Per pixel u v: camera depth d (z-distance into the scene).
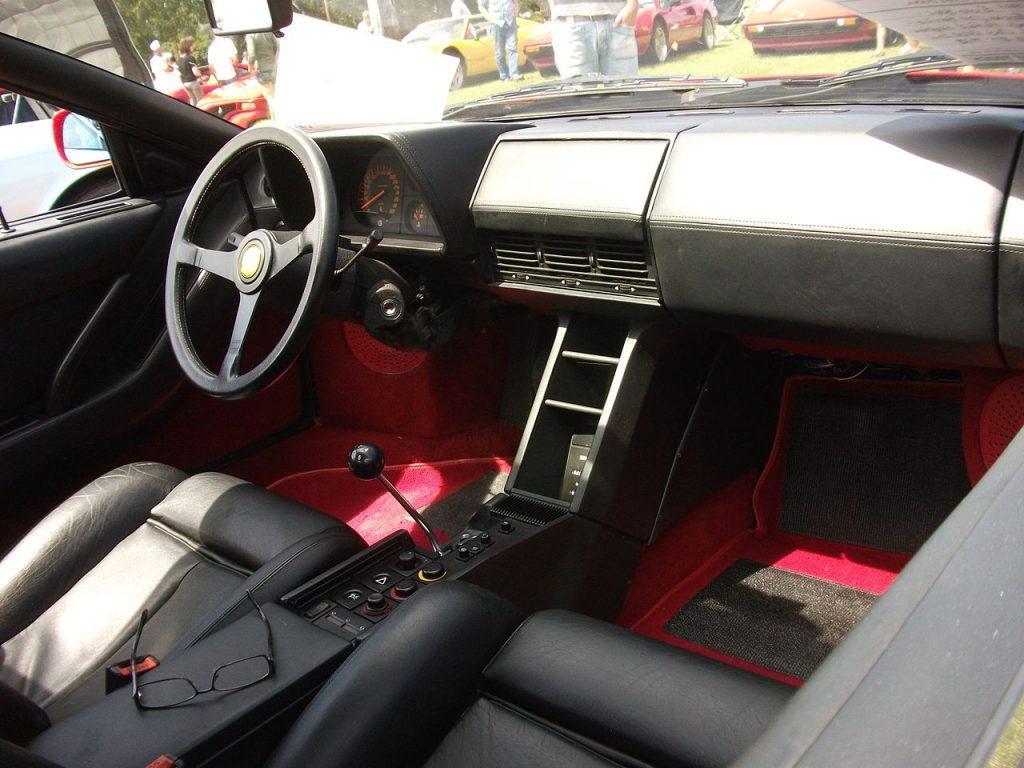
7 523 2.06
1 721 1.13
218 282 2.28
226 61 3.36
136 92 2.04
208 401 2.48
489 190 1.89
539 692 1.04
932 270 1.41
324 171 1.51
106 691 1.25
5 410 2.02
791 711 0.40
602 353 2.07
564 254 1.86
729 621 2.01
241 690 1.18
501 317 2.35
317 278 1.46
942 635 0.39
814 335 1.67
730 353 2.15
